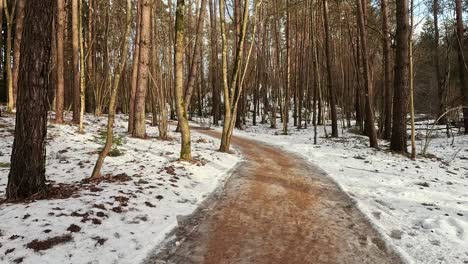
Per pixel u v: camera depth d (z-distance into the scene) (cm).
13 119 1791
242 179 1036
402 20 1576
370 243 606
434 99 3300
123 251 524
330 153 1582
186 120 1175
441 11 2256
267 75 3869
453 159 1545
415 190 945
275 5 2739
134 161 1121
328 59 2330
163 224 641
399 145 1611
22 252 475
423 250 575
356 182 1030
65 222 568
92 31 3159
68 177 902
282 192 915
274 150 1688
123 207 675
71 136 1496
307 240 616
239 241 604
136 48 1931
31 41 652
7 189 681
